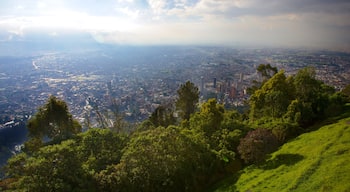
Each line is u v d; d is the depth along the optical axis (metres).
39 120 30.55
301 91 34.50
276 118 32.03
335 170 16.42
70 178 17.20
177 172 21.06
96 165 20.70
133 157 20.19
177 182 20.86
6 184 19.80
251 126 31.50
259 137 24.42
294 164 20.16
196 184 21.95
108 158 21.86
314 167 17.98
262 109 35.38
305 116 30.86
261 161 23.66
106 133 24.97
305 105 31.44
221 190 20.42
